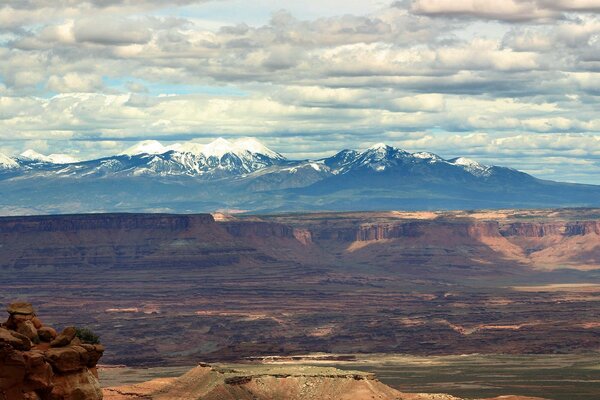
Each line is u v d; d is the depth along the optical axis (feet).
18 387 494.59
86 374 529.45
